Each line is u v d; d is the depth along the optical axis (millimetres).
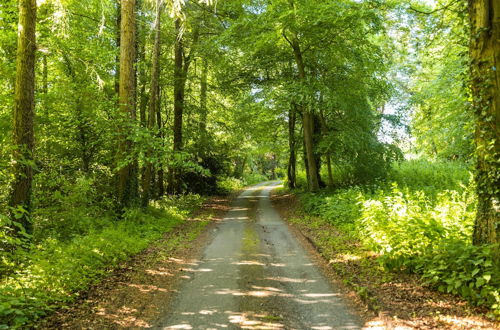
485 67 5203
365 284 5949
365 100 18234
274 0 13914
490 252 4977
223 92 20938
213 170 25172
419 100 17438
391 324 4348
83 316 4906
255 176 54688
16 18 11445
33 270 5930
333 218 12695
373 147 17953
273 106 19156
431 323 4301
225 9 18406
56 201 10555
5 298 4633
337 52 16828
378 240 7547
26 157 7793
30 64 7910
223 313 5125
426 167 19219
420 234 6676
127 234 9969
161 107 22172
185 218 15516
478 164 5375
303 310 5215
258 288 6223
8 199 7844
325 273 7027
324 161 22359
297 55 16922
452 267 5273
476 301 4629
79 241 7887
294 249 9375
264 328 4613
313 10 13172
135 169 12781
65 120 12742
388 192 13336
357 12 12453
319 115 19359
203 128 22250
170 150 11781
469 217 7246
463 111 13930
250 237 11289
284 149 27125
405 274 6184
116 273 6938
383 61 17031
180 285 6422
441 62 15141
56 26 10945
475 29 5340
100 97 13203
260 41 14641
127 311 5168
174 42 18766
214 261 8211
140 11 16672
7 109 11078
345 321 4785
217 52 18953
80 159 13648
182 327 4656
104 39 15141
